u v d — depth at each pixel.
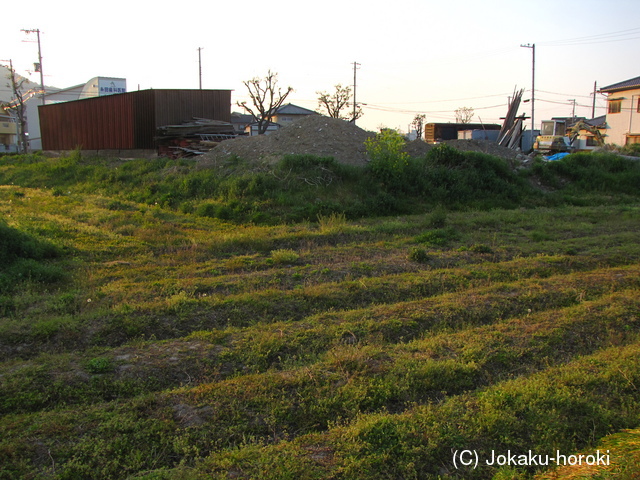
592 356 5.22
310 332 5.85
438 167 17.61
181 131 21.75
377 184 15.85
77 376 4.78
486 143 23.33
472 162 18.23
